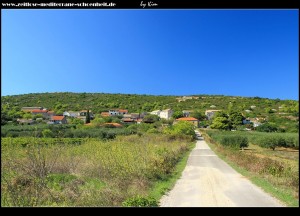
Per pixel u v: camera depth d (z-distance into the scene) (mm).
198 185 13227
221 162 23391
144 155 16500
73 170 13273
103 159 14125
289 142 32188
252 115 76938
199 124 108250
